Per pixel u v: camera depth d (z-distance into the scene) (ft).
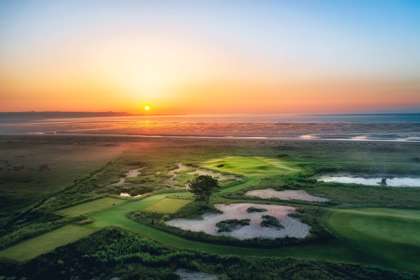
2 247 80.43
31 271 71.92
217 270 71.41
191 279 69.21
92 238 85.71
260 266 70.95
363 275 66.03
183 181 165.07
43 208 117.19
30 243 82.99
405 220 91.56
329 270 68.39
